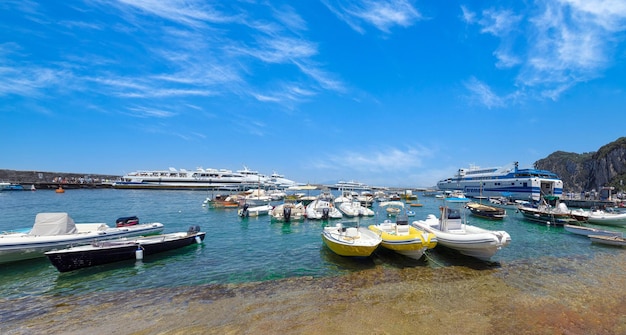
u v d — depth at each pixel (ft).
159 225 62.08
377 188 327.26
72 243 45.83
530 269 40.04
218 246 54.13
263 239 60.80
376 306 28.02
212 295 31.17
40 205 128.16
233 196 141.08
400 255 45.14
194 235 53.16
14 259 41.34
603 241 56.03
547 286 33.58
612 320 25.34
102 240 49.75
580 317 25.85
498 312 26.76
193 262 43.80
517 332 23.21
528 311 26.99
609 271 39.37
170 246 48.85
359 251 41.16
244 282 35.27
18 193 211.20
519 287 33.22
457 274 37.68
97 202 148.66
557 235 67.31
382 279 35.88
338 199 150.71
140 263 42.96
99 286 34.14
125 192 245.04
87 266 39.78
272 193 178.81
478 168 241.76
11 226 74.54
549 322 24.90
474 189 220.23
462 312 26.73
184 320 25.39
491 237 39.88
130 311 27.35
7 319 25.94
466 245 42.14
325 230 50.16
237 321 25.12
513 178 186.29
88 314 26.78
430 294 31.07
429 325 24.26
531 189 169.58
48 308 28.22
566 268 40.63
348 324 24.45
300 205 99.96
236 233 67.82
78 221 85.76
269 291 32.22
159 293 31.89
